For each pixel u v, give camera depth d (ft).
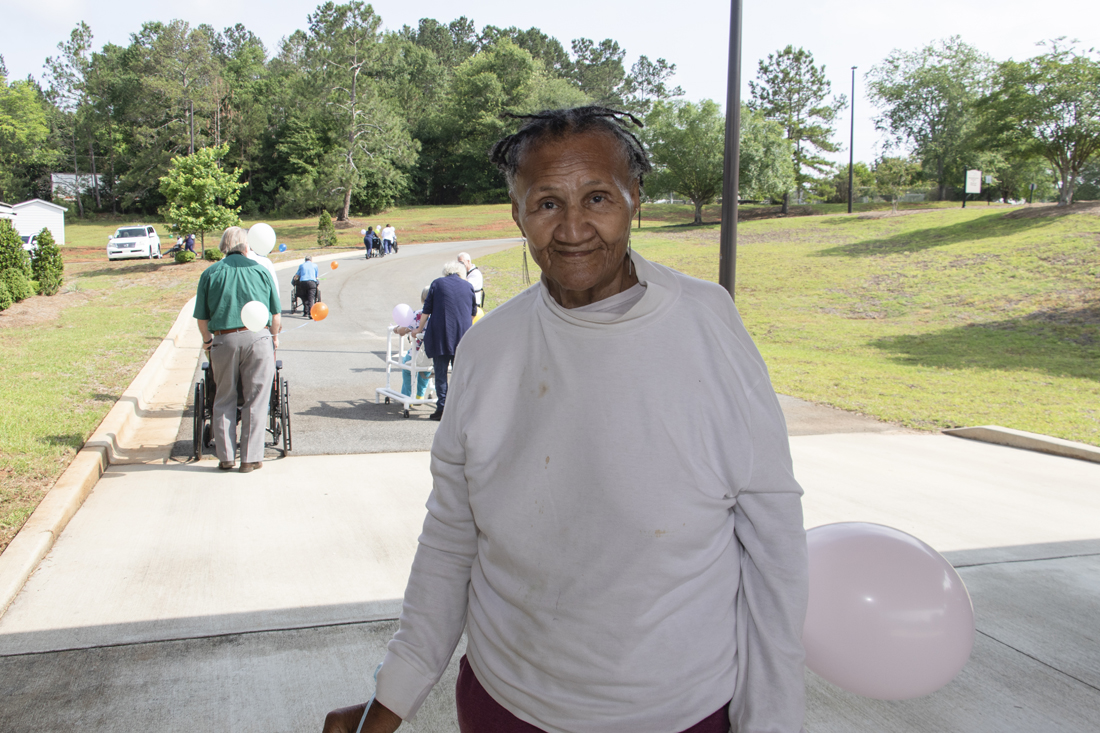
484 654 4.10
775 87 219.82
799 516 3.75
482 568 4.10
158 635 10.66
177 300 62.80
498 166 4.09
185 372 33.86
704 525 3.59
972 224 98.27
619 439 3.51
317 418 26.30
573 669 3.68
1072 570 14.16
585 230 3.63
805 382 37.42
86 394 26.21
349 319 58.44
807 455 23.39
